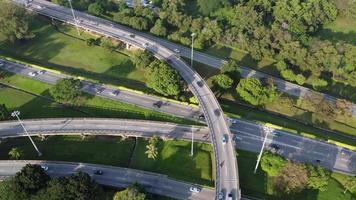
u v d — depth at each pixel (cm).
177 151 18750
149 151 18100
